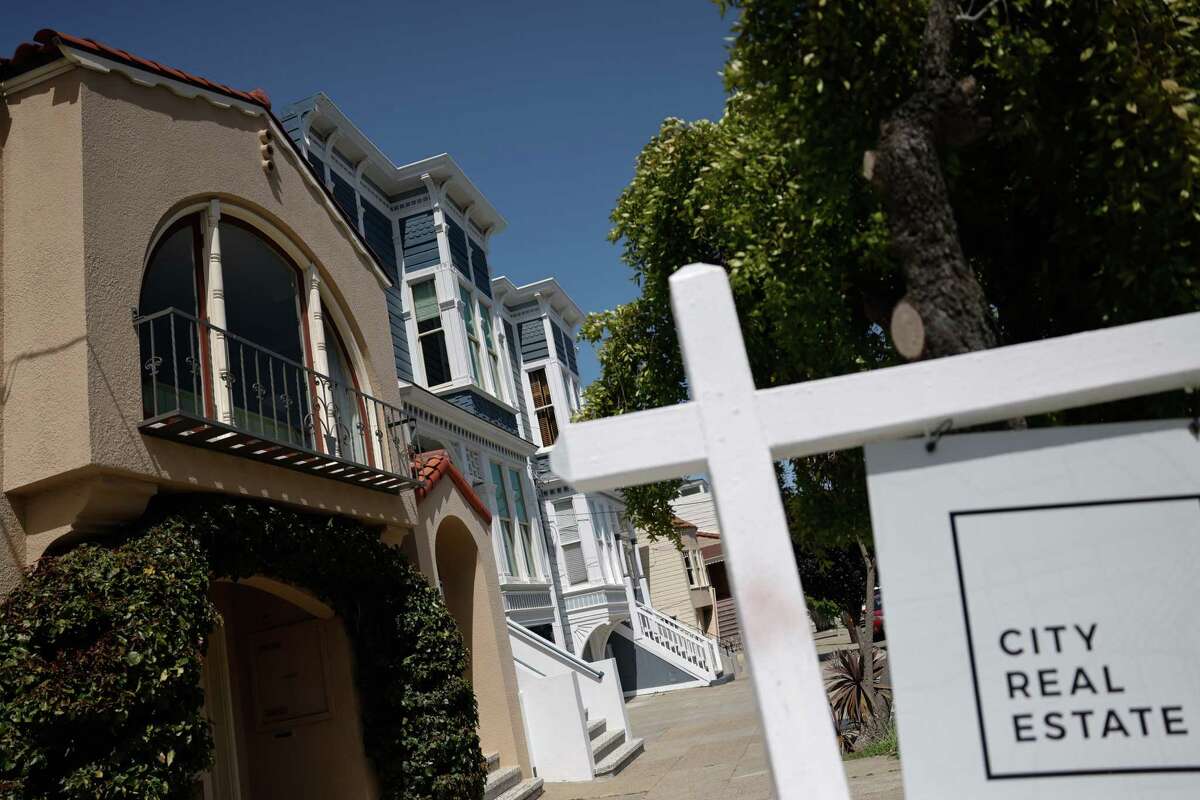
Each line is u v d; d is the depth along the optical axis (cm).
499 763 1114
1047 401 189
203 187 771
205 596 631
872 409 188
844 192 428
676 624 2553
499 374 1970
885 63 401
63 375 602
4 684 515
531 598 1802
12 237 645
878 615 2766
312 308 913
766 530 184
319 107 1577
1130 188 348
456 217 1916
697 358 193
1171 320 188
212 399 752
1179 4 359
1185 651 179
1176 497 185
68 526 594
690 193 635
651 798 976
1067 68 385
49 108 660
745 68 429
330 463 770
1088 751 176
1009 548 184
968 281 287
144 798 542
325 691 875
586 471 188
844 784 173
